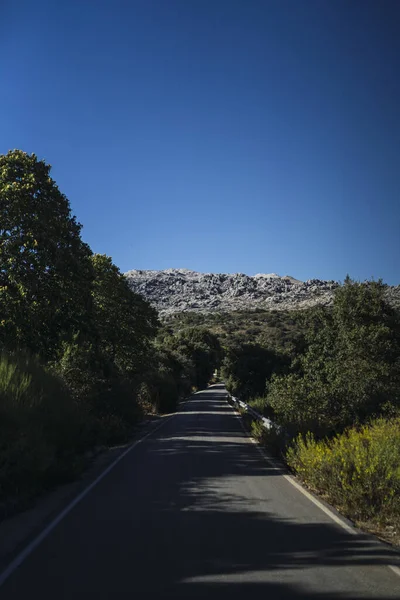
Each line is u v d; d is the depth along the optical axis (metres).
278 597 4.52
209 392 85.94
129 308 33.38
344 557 5.66
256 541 6.27
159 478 11.01
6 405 11.10
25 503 8.33
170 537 6.44
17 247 18.28
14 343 18.45
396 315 21.95
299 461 11.22
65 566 5.34
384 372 19.66
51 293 19.72
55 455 11.79
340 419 17.88
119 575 5.06
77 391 18.91
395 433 10.75
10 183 19.02
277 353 47.22
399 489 7.75
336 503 8.62
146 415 35.72
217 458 14.20
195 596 4.53
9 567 5.33
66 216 20.91
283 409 20.72
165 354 62.12
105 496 9.16
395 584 4.86
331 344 23.52
